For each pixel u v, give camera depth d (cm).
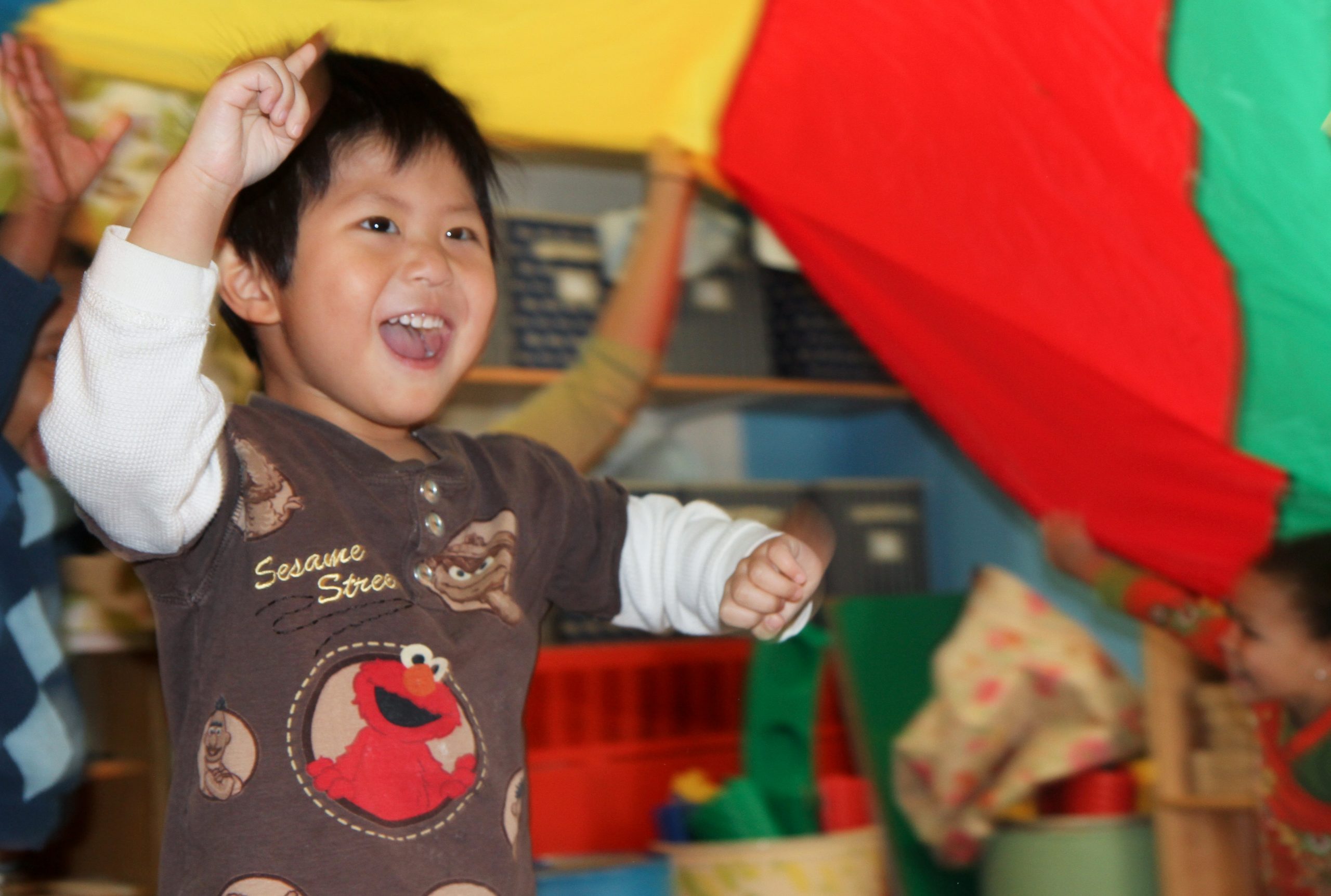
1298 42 133
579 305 206
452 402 203
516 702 76
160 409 65
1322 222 143
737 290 223
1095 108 143
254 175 68
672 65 154
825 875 171
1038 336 171
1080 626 212
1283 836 174
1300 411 163
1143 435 176
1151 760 193
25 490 121
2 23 123
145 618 159
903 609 211
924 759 189
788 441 251
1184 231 151
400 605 73
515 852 72
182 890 66
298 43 122
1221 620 182
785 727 195
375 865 67
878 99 156
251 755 67
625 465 228
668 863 173
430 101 86
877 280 180
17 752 121
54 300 112
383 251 79
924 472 248
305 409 82
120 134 122
